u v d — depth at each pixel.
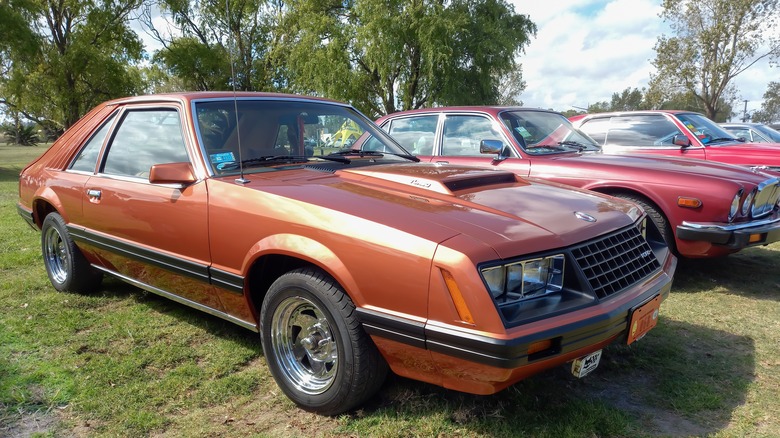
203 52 31.75
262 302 3.08
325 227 2.59
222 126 3.50
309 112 3.94
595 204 3.02
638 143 7.75
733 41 26.73
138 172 3.72
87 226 4.11
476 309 2.15
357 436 2.56
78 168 4.31
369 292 2.44
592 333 2.32
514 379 2.20
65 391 2.98
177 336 3.75
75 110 27.70
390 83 25.92
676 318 4.16
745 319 4.14
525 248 2.31
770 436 2.56
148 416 2.74
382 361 2.59
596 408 2.76
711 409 2.81
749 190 4.64
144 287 3.91
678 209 4.75
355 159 3.73
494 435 2.55
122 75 28.06
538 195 3.00
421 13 23.64
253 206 2.89
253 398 2.96
